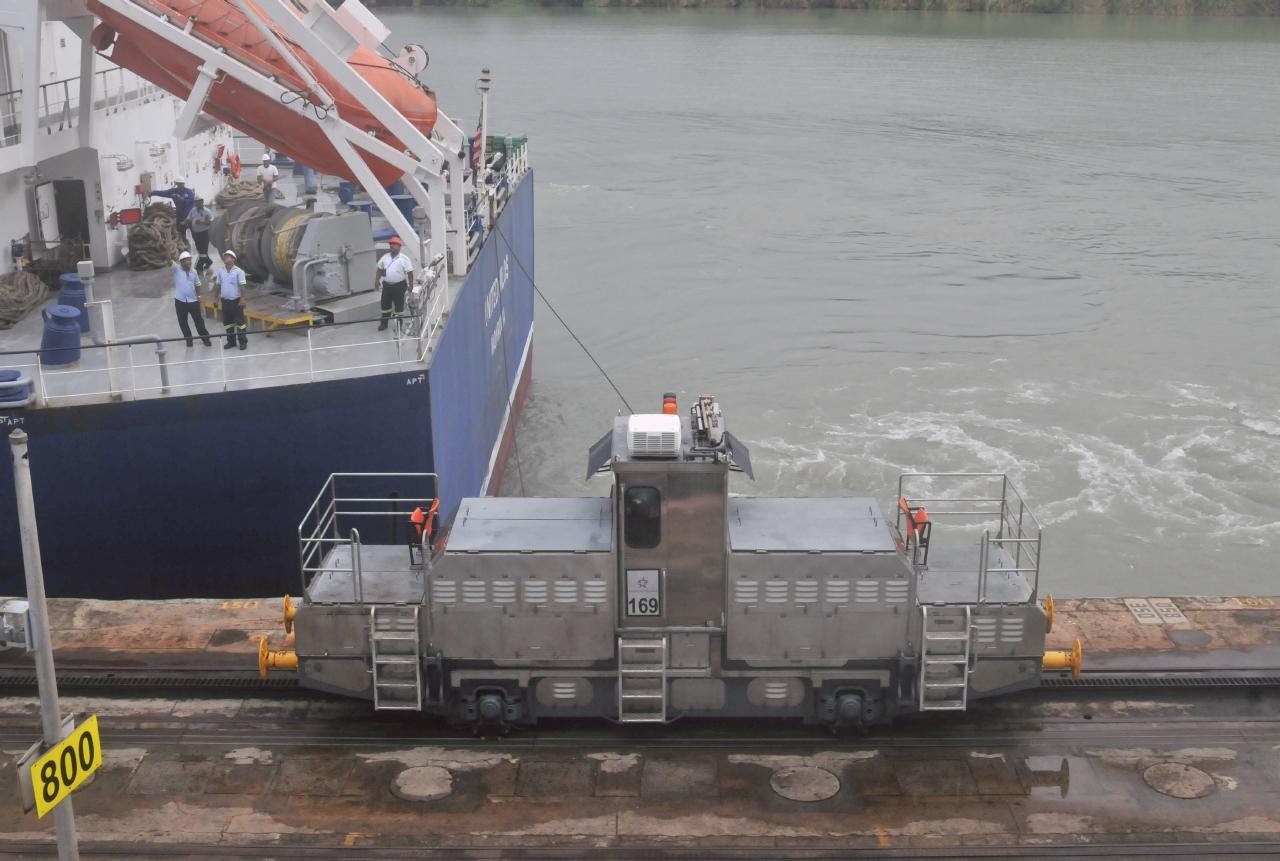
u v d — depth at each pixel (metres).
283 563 17.33
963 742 12.99
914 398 31.48
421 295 17.19
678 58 108.88
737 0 150.88
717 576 12.51
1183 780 12.31
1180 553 23.56
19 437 8.38
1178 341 36.31
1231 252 47.19
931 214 54.00
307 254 19.05
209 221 21.91
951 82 95.50
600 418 29.98
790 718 13.44
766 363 34.22
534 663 12.80
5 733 13.14
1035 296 41.38
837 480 26.59
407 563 13.69
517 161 30.09
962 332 37.25
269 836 11.50
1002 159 66.81
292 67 18.23
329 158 19.62
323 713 13.59
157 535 16.77
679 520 12.34
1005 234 50.19
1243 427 29.64
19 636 12.67
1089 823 11.66
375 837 11.49
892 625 12.62
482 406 22.38
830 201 56.62
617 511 12.31
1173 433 29.23
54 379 16.66
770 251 47.41
